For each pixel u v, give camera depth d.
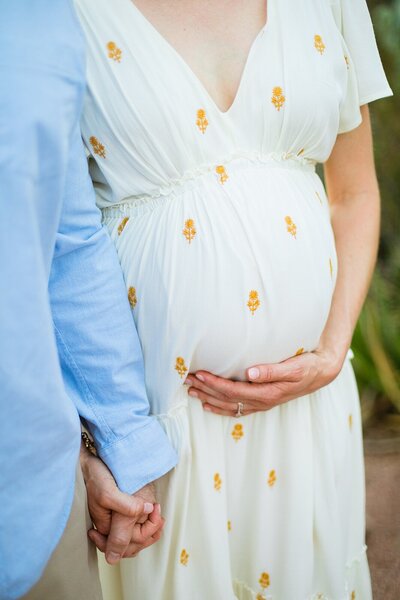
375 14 3.38
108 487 1.07
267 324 1.11
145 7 1.07
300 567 1.25
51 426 0.88
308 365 1.17
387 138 3.37
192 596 1.21
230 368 1.14
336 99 1.15
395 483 2.38
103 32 1.04
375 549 2.08
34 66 0.82
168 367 1.11
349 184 1.37
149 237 1.11
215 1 1.08
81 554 1.02
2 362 0.82
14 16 0.83
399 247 3.32
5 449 0.85
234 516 1.26
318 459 1.28
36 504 0.89
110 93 1.05
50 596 0.99
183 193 1.10
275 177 1.13
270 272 1.09
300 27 1.12
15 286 0.82
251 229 1.08
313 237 1.16
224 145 1.09
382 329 2.87
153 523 1.09
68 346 1.07
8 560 0.89
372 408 2.80
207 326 1.09
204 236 1.08
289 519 1.24
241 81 1.08
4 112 0.80
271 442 1.22
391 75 3.28
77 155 1.03
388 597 1.90
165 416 1.15
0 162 0.80
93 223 1.07
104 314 1.07
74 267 1.06
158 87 1.04
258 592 1.28
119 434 1.08
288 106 1.09
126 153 1.08
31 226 0.82
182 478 1.15
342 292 1.31
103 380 1.08
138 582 1.19
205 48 1.09
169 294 1.08
